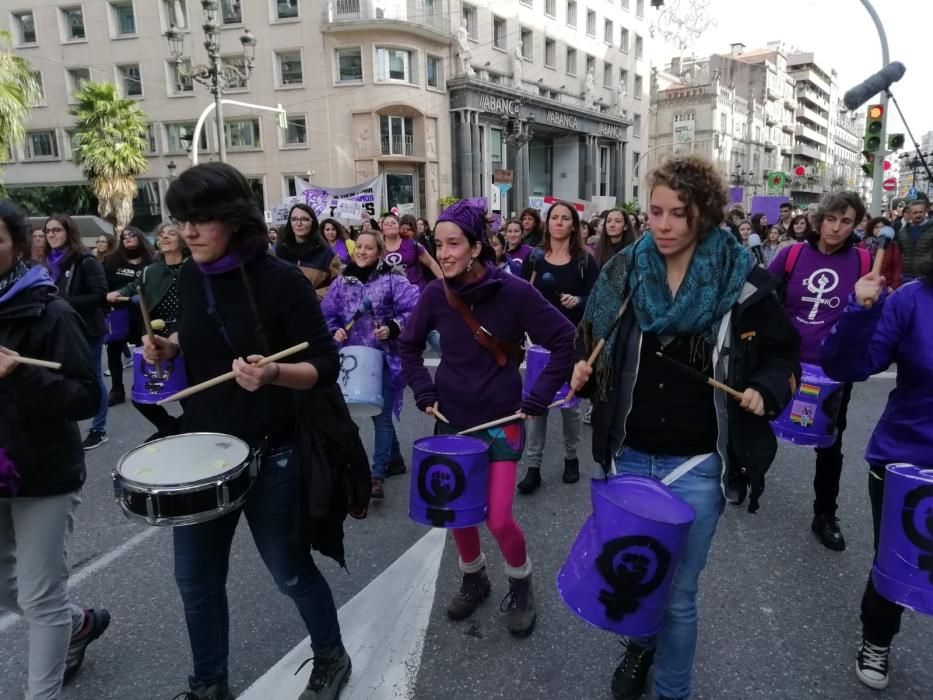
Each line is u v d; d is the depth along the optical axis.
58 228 5.38
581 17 40.72
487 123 33.19
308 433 2.15
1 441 1.97
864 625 2.44
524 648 2.68
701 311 1.92
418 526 3.85
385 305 4.18
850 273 3.58
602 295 2.16
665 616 2.12
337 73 29.20
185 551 2.11
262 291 2.01
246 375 1.82
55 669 2.14
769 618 2.90
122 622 2.92
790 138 88.00
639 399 2.10
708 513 2.06
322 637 2.35
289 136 30.16
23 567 2.09
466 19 32.78
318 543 2.21
